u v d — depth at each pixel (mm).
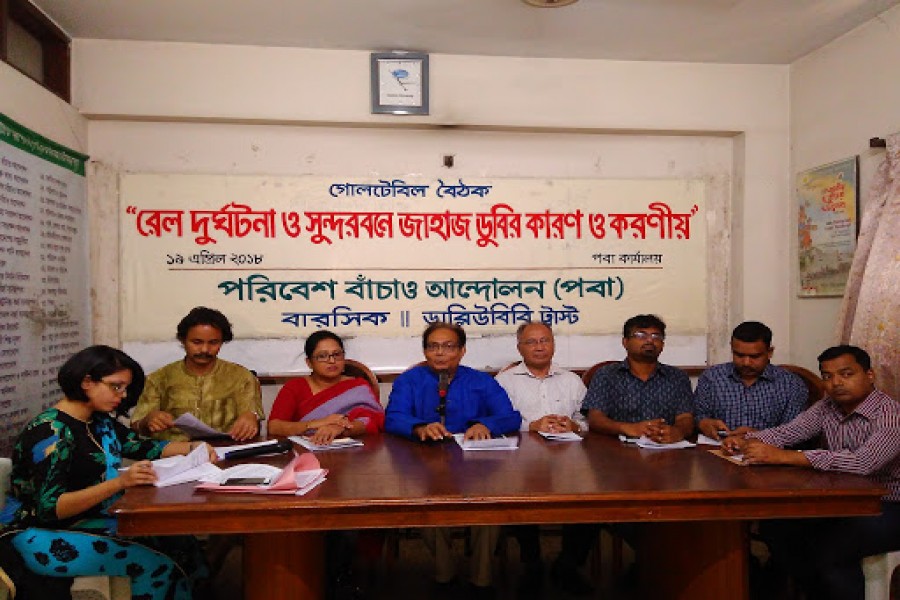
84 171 3393
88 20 3109
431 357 2764
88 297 3412
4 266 2604
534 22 3160
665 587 2264
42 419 1956
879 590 2137
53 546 1903
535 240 3748
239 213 3557
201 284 3531
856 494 1771
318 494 1715
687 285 3838
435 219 3686
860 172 3215
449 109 3559
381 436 2611
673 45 3459
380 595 2637
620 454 2236
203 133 3529
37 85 2910
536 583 2760
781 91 3762
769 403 2799
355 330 3637
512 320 3732
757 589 2664
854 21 3172
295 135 3596
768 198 3756
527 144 3748
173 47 3381
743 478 1889
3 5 2678
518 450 2309
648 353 2861
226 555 2984
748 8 3023
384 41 3383
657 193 3818
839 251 3336
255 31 3250
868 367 2264
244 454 2199
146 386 2863
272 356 3580
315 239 3609
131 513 1600
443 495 1702
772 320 3766
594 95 3645
